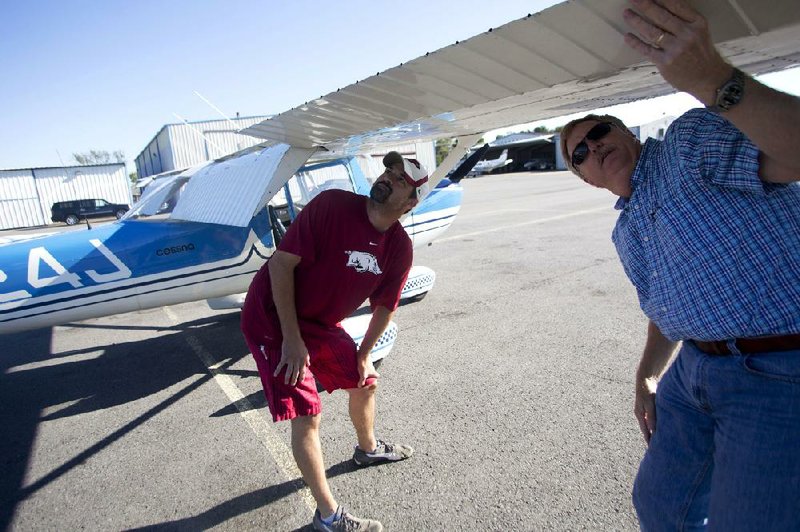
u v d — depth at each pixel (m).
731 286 1.01
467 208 14.27
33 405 3.38
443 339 3.97
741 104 0.78
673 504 1.27
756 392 1.01
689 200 1.04
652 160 1.17
